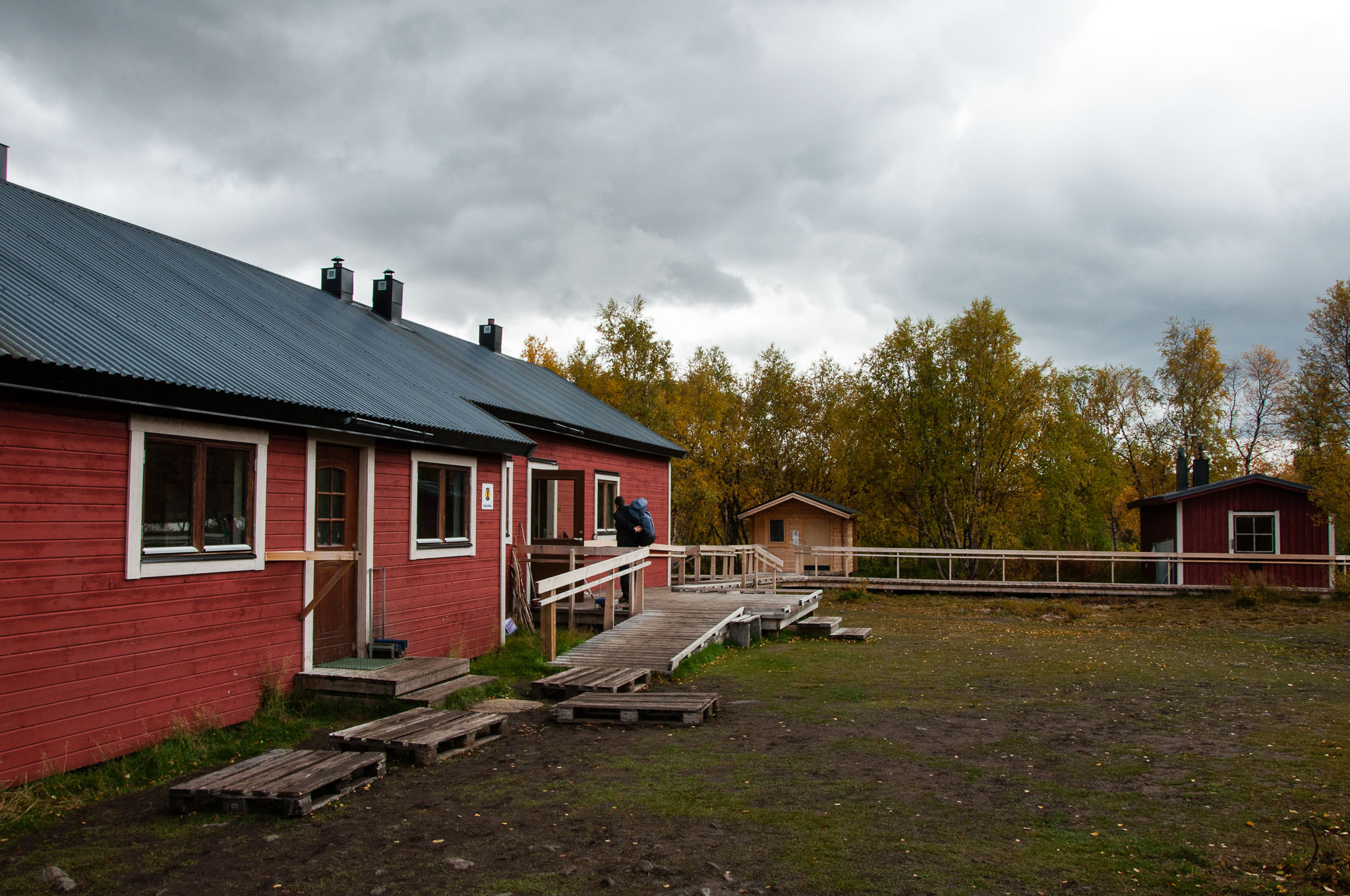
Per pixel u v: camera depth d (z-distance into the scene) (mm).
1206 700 9852
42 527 6219
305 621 8812
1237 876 4680
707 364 44875
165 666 7180
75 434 6480
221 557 7762
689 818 5680
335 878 4707
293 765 6344
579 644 12477
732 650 13883
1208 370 40688
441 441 10781
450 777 6645
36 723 6129
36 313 6832
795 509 33438
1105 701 9812
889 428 31703
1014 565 34781
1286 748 7547
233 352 8766
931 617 20406
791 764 7055
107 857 5023
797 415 44375
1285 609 20594
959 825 5559
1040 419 31875
